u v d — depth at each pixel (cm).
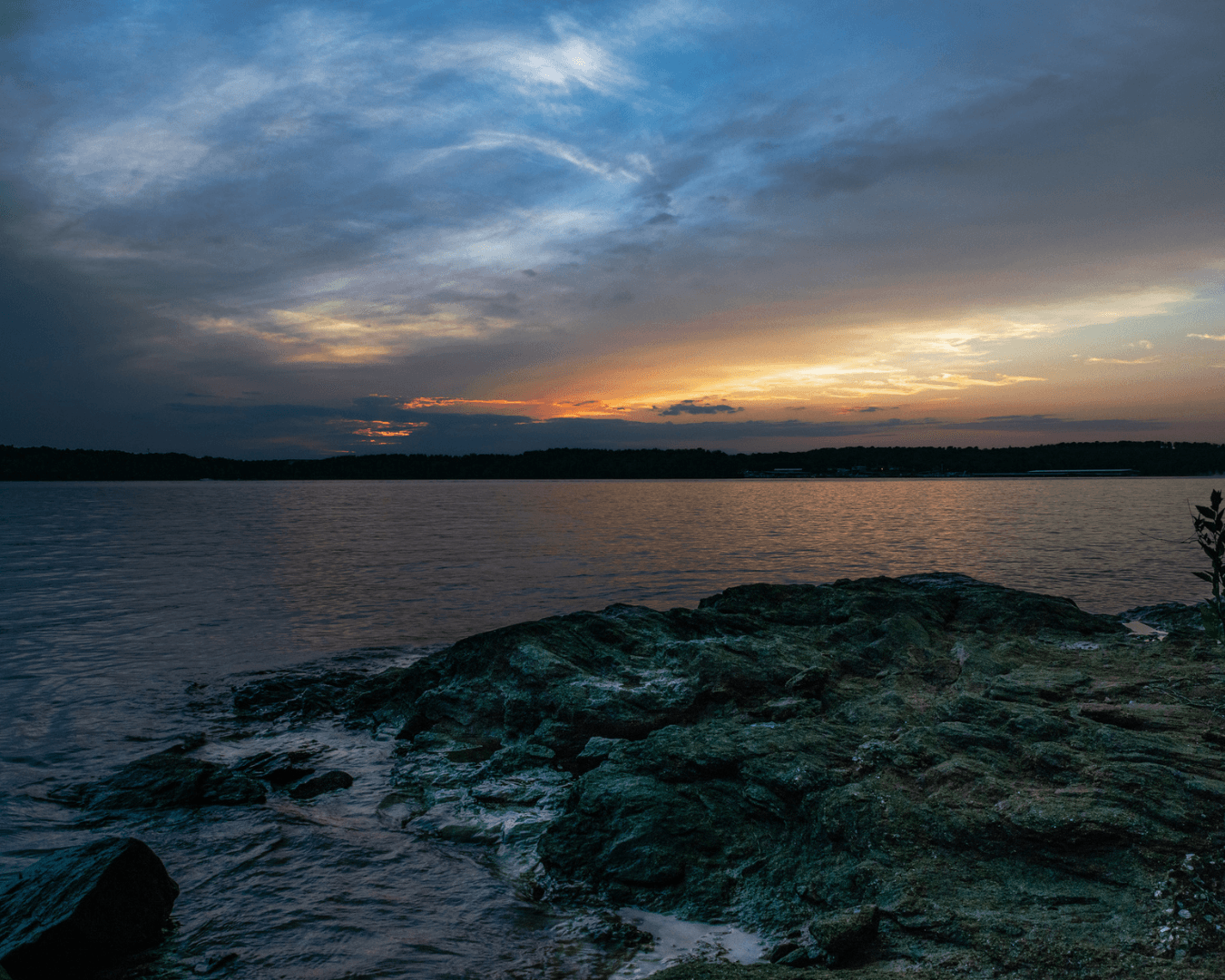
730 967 509
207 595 2552
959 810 659
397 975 550
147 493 14725
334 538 4822
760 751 816
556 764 989
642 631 1401
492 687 1188
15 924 545
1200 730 794
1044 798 657
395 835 809
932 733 827
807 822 706
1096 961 482
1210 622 777
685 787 793
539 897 670
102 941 554
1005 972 485
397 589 2683
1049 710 881
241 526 5962
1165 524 5647
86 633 1938
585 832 734
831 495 12188
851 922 545
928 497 11225
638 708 1052
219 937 601
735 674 1110
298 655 1711
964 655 1172
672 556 3694
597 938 600
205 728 1205
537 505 9438
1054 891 564
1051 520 6125
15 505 9625
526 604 2381
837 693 1073
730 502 10056
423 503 10519
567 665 1172
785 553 3816
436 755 1053
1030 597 1495
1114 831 598
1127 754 735
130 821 830
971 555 3600
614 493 14262
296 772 990
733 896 644
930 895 572
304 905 656
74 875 584
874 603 1502
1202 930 502
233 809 867
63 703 1323
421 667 1306
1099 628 1389
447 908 650
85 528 5756
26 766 1016
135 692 1404
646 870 675
